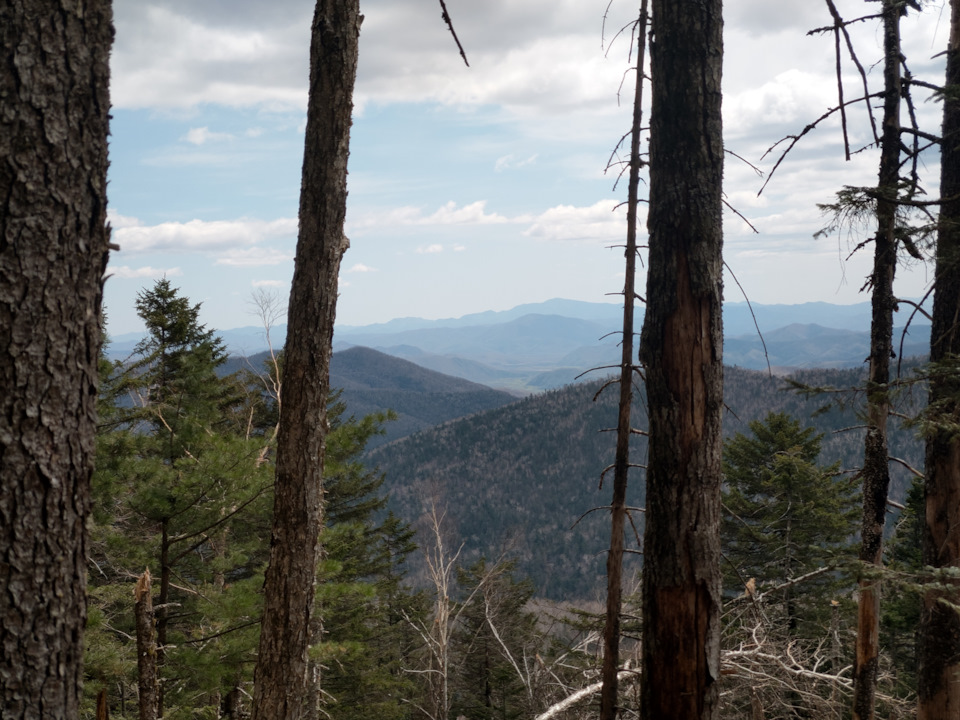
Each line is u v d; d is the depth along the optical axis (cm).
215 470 827
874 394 729
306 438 573
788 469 1770
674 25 469
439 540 1552
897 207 674
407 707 1894
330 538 1089
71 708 251
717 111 472
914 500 1555
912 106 724
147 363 1417
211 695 1166
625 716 923
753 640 985
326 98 561
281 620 571
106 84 257
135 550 853
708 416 471
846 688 1012
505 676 1856
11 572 237
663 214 478
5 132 234
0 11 234
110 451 902
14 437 236
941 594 733
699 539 466
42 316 240
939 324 711
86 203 251
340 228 578
